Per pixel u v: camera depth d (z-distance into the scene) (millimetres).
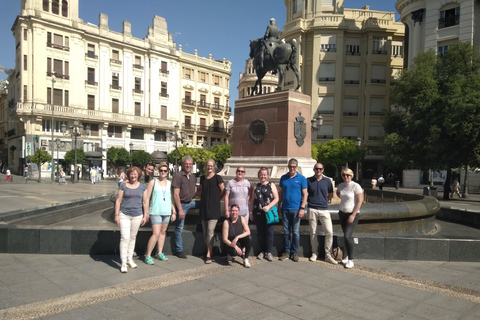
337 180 36688
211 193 5703
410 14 32625
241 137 12234
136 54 43594
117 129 41938
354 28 39250
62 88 36969
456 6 29328
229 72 55594
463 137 19141
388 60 39156
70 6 37500
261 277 4949
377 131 39188
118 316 3600
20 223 7184
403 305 4008
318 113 39375
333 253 5883
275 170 10664
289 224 5973
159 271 5164
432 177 29406
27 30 34719
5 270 5098
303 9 40875
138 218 5270
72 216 9180
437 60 22234
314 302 4059
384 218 7363
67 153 33438
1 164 48844
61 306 3824
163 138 46781
